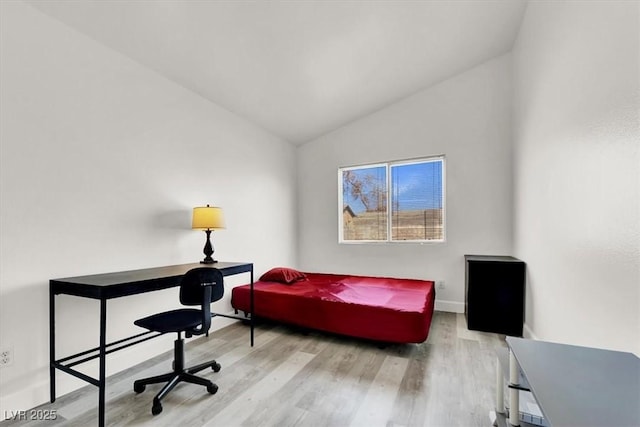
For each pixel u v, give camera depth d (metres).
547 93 2.33
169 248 2.75
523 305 3.00
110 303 2.28
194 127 3.03
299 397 1.92
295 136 4.45
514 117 3.39
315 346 2.75
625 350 1.33
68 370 1.79
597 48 1.58
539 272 2.56
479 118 3.70
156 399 1.77
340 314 2.80
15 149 1.80
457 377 2.16
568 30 1.95
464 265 3.75
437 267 3.89
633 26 1.27
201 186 3.09
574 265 1.86
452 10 2.66
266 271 4.05
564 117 2.02
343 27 2.54
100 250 2.22
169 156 2.77
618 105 1.38
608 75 1.47
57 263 1.98
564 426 0.71
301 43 2.62
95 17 2.02
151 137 2.61
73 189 2.08
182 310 2.21
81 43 2.13
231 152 3.51
